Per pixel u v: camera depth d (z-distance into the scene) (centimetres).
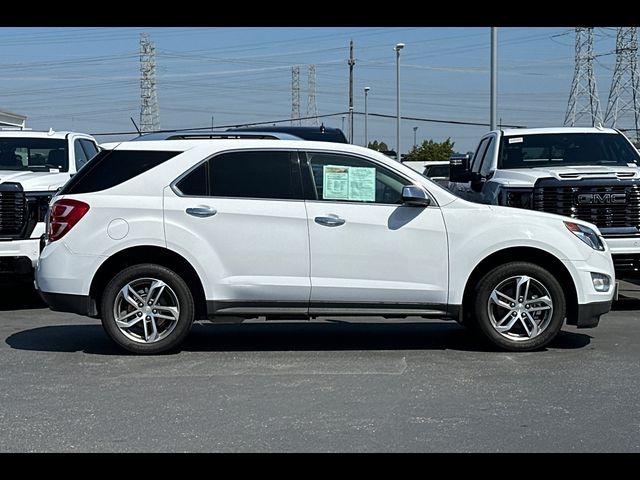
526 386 676
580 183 973
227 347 831
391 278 768
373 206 770
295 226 763
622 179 975
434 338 875
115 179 774
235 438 552
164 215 762
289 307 770
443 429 568
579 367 738
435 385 680
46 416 601
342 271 765
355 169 776
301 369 736
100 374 721
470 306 789
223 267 764
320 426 575
